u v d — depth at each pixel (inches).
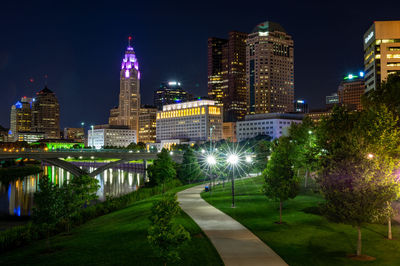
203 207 1972.2
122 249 1279.5
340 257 1098.1
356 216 1069.1
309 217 1590.8
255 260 1074.1
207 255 1129.4
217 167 3668.8
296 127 2679.6
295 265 1033.5
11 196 4244.6
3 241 1579.7
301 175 3275.1
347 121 1929.1
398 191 1102.4
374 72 6250.0
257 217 1657.2
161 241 983.6
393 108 1884.8
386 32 6190.9
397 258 1071.6
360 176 1081.4
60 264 1176.2
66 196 1594.5
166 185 3366.1
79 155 5221.5
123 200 2657.5
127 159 5590.6
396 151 1306.6
